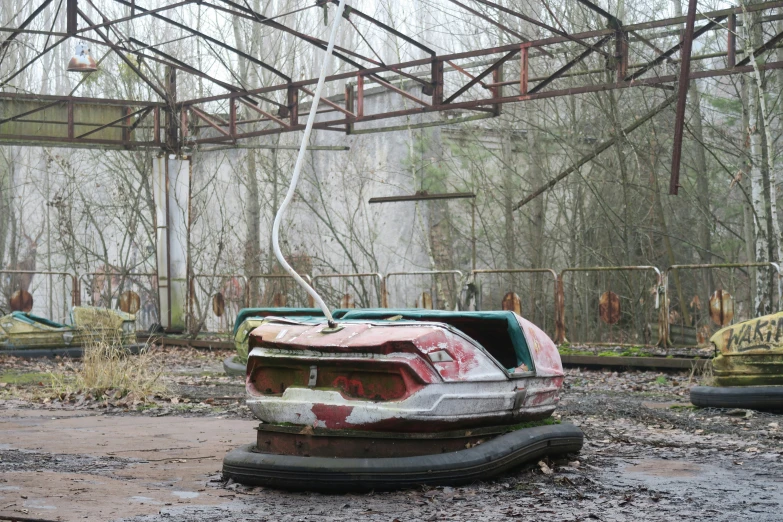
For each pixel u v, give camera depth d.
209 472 5.82
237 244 28.27
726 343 9.66
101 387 10.73
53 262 32.28
